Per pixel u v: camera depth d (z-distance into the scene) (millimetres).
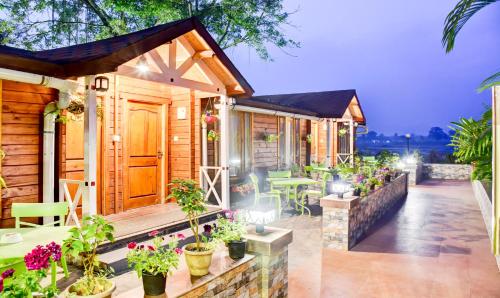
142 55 6039
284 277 4113
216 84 7641
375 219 8789
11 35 12812
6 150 5672
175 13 13375
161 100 8375
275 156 12906
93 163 5227
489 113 5477
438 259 6000
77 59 5145
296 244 6688
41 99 6109
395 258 6031
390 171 11609
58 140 6352
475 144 5242
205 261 3225
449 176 19812
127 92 7570
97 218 2822
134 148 7797
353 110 17781
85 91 5219
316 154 16156
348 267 5566
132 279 4309
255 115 11828
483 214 9367
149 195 8125
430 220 9156
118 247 5340
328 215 6539
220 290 3291
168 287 2990
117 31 13984
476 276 5250
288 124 13664
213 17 15914
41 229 4105
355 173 10555
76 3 14281
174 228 6352
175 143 8617
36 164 6051
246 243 3838
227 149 7984
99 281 2672
